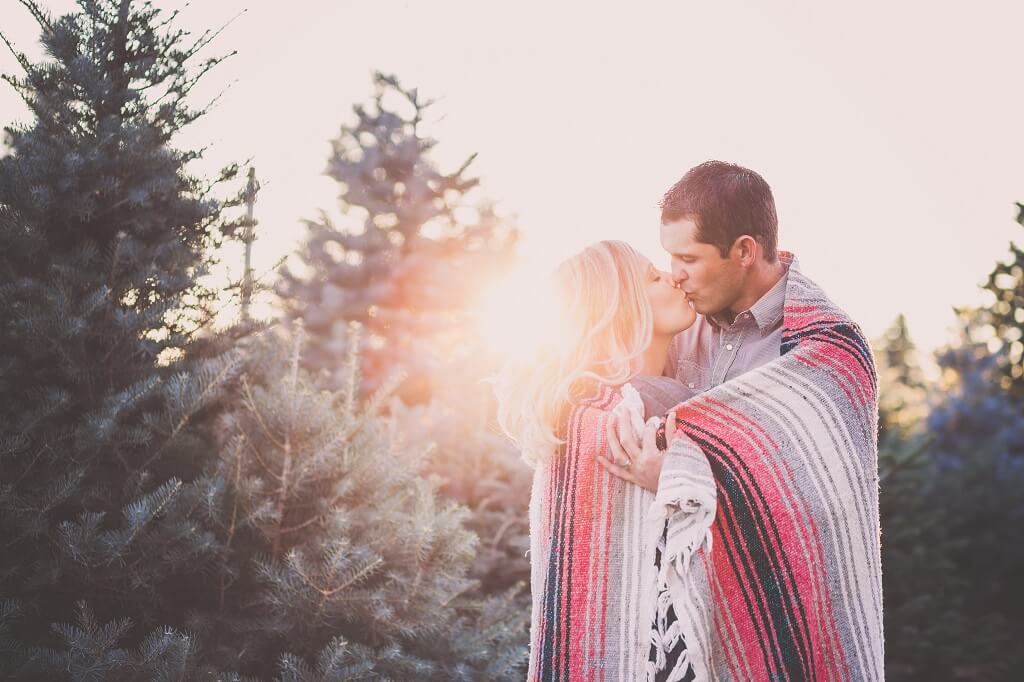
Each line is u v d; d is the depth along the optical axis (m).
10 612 2.54
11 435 2.74
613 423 1.96
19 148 3.06
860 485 1.98
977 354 10.74
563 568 1.96
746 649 1.90
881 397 7.97
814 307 2.10
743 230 2.09
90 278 2.96
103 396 2.93
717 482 1.93
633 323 2.09
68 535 2.56
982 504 8.12
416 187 10.12
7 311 2.84
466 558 3.33
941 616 6.49
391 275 9.72
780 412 1.97
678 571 1.86
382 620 2.88
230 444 2.99
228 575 2.90
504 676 3.05
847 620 1.94
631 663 1.87
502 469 5.04
